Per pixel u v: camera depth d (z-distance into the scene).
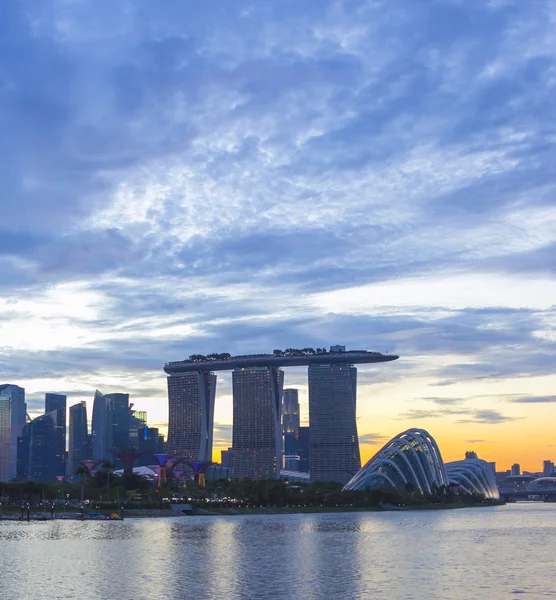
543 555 168.88
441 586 120.81
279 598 109.50
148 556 163.62
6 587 119.94
